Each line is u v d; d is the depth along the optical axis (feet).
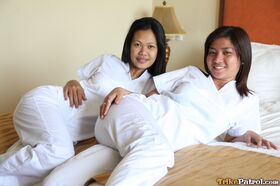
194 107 4.75
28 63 8.30
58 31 8.66
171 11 9.07
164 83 5.08
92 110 4.96
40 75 8.57
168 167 3.64
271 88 7.29
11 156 3.90
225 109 4.87
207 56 5.08
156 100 4.55
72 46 9.02
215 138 5.21
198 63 9.62
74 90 4.88
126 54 5.52
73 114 4.87
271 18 8.26
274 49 7.85
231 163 3.90
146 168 3.23
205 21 9.32
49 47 8.59
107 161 3.70
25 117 4.33
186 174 3.51
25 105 4.38
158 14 9.16
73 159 3.72
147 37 5.31
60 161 3.92
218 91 5.04
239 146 4.72
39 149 3.88
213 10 9.13
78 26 9.03
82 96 4.92
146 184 3.15
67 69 9.06
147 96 4.90
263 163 3.95
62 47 8.82
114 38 9.98
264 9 8.30
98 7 9.37
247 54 4.96
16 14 7.86
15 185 4.02
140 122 3.78
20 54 8.13
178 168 3.68
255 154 4.27
